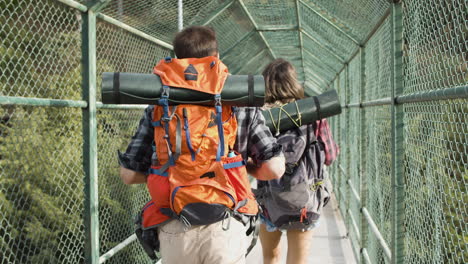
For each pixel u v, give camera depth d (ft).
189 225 5.83
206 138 5.92
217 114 5.99
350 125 20.21
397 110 7.80
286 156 8.95
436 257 6.05
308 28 21.52
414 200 7.34
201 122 5.95
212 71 6.20
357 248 15.30
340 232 19.44
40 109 9.88
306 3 15.42
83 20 9.18
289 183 9.00
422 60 6.79
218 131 6.00
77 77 10.75
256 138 6.51
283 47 29.60
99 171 10.84
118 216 11.59
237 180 6.07
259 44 27.04
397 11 7.77
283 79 9.52
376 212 11.96
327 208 24.57
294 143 8.94
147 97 6.11
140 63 12.97
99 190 10.83
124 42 12.01
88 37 9.15
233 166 6.09
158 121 6.18
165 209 6.10
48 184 9.79
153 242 6.53
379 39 11.28
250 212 6.27
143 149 6.54
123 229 11.76
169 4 13.41
